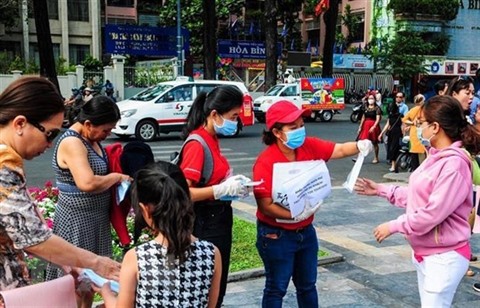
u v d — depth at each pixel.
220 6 36.84
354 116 23.75
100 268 2.25
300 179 3.23
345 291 4.71
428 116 2.99
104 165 3.23
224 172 3.31
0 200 1.94
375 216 7.55
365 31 40.31
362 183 3.45
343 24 41.88
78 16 35.28
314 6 40.88
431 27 37.78
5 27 32.41
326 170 3.35
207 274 2.08
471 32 39.12
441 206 2.81
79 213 3.14
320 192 3.32
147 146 3.45
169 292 2.01
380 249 5.95
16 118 2.02
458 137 2.96
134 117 15.52
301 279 3.50
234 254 5.53
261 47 33.41
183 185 2.12
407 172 11.28
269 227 3.35
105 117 3.08
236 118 3.32
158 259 2.00
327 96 23.78
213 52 25.66
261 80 32.59
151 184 2.00
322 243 6.18
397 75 35.50
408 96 37.09
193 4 36.53
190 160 3.19
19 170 1.99
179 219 1.98
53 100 2.09
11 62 26.58
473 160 3.60
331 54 27.03
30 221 2.00
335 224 7.09
